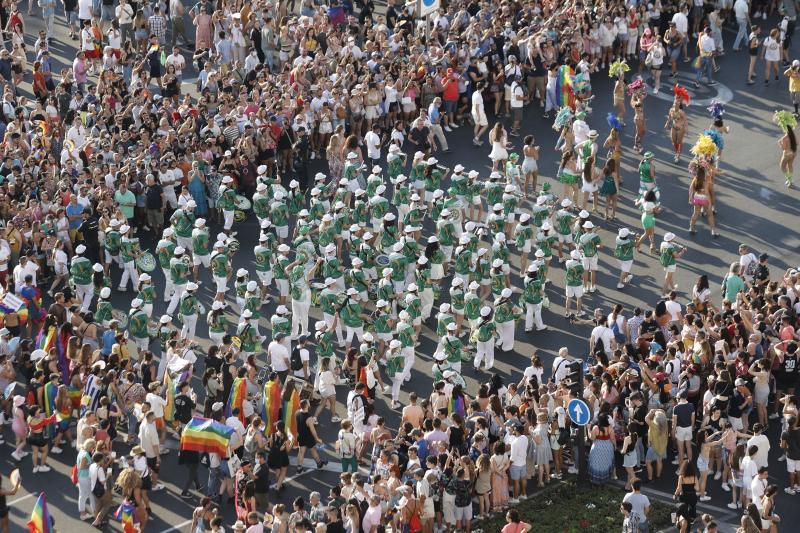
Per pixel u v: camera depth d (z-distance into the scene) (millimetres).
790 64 97812
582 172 80750
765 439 55781
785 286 67125
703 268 75125
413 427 57812
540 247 70812
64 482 59250
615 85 91812
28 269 69125
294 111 84062
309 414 58750
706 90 95125
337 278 68500
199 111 82688
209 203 79250
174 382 60625
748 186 83750
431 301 69500
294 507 51812
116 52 92062
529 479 59656
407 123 88375
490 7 95000
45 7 98750
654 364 60719
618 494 58125
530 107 93250
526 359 67312
